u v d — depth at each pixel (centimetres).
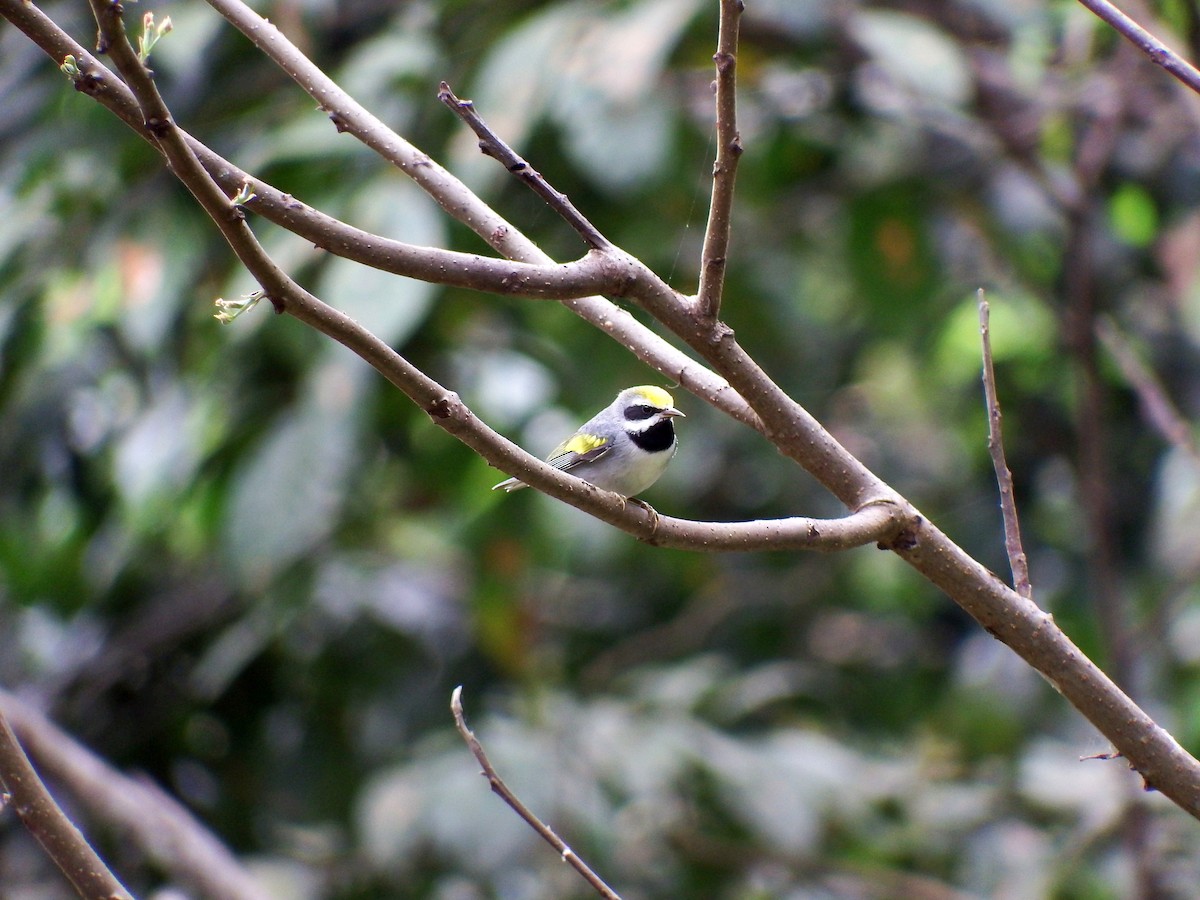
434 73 1051
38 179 1068
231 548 976
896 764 1343
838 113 1287
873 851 1178
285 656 1278
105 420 1202
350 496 1121
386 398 1131
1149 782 502
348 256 440
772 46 1175
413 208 970
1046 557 1391
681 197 1169
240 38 1116
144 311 1029
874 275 1310
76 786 1008
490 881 1012
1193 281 1324
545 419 1159
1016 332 1567
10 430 1130
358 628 1278
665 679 1286
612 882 1048
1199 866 1122
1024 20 1297
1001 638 516
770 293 1305
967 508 1477
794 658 1524
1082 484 1220
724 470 1560
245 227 405
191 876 994
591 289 473
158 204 1066
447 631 1315
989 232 1305
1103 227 1324
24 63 1173
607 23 1033
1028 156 1227
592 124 1025
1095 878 1150
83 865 427
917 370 1593
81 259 1066
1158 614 1145
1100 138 1183
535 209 1147
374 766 1241
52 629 1263
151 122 380
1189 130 1282
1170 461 1291
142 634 1287
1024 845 1213
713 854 1158
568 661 1438
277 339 1035
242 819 1264
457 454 1150
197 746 1295
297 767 1254
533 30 1035
